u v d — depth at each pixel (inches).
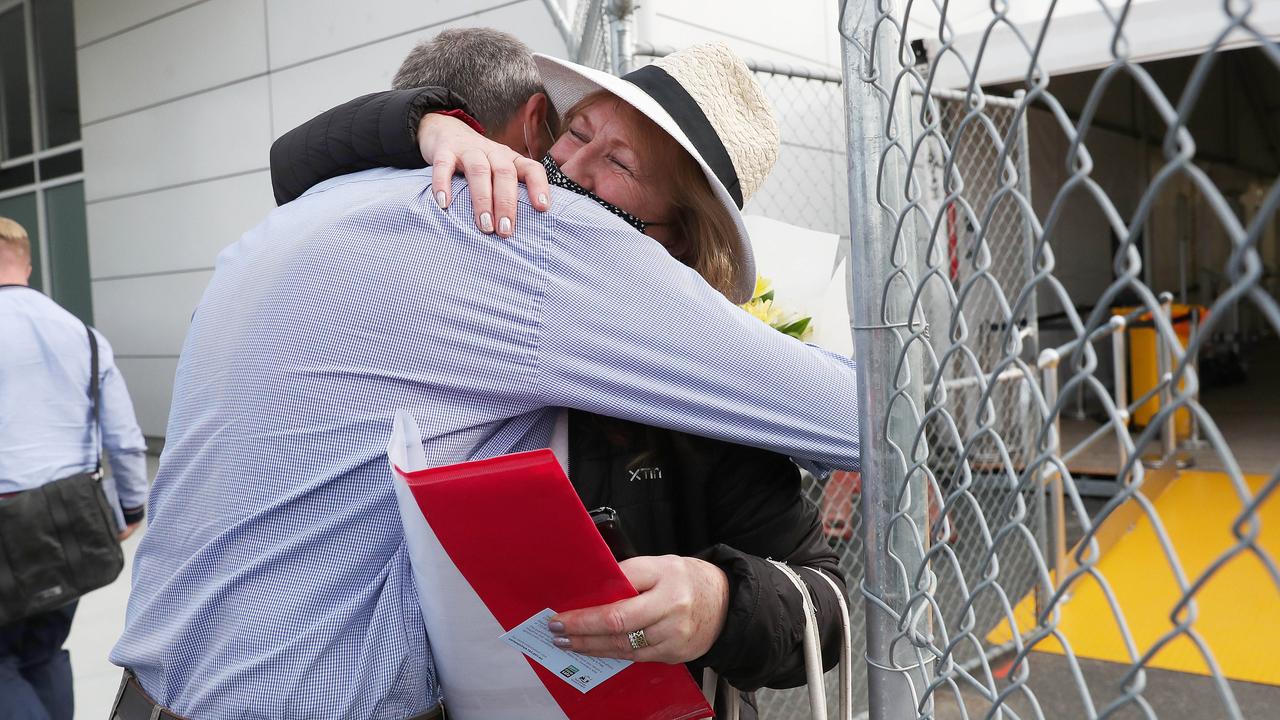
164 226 271.1
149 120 269.4
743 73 45.3
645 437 39.8
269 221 41.6
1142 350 273.3
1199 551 179.6
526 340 35.6
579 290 35.7
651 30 170.6
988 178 201.3
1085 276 356.5
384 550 35.7
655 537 39.6
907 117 35.7
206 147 254.1
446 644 33.9
